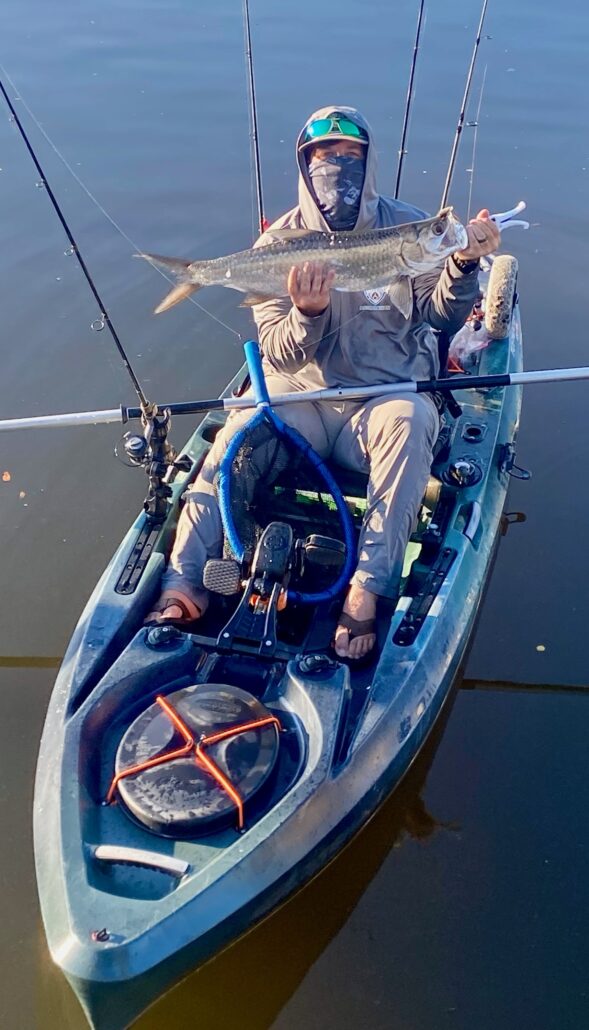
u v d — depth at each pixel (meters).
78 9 12.62
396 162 8.45
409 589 3.79
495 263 5.19
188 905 2.48
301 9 12.39
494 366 5.05
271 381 4.14
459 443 4.41
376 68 10.32
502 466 4.46
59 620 4.23
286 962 2.92
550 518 4.75
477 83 9.96
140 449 3.77
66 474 5.18
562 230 7.53
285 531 3.46
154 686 3.16
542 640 4.04
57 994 2.81
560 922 2.99
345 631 3.39
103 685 3.04
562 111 9.40
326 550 3.52
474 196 7.93
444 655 3.45
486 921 3.00
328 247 3.55
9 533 4.74
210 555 3.62
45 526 4.79
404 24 11.82
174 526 3.89
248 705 2.95
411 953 2.92
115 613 3.40
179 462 4.14
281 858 2.66
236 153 8.55
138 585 3.52
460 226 3.43
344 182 3.74
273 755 2.84
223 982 2.88
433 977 2.85
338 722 2.95
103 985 2.34
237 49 10.95
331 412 3.95
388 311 3.78
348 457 3.86
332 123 3.69
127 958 2.37
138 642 3.19
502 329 5.19
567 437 5.36
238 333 6.45
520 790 3.41
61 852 2.60
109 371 6.05
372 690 3.19
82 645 3.29
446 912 3.03
